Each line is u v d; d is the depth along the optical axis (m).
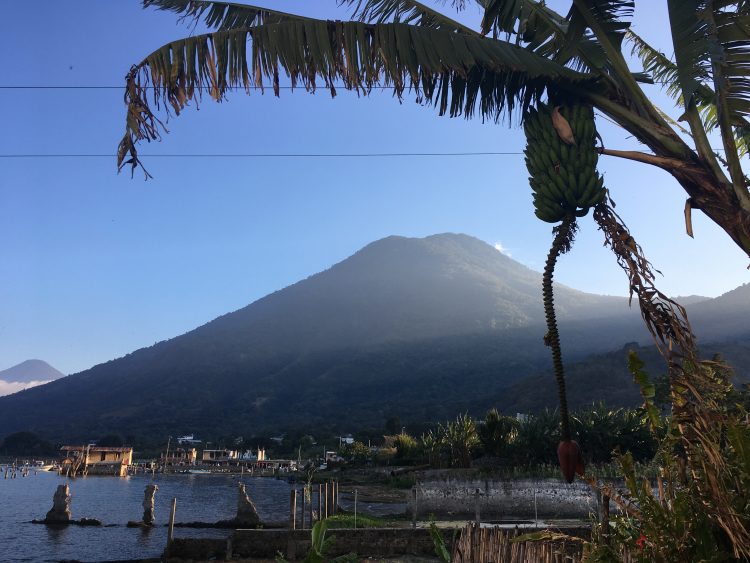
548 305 3.45
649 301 3.27
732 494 3.18
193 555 16.53
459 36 3.78
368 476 50.94
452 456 27.94
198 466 99.81
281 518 28.88
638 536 3.58
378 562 13.79
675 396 3.24
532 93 3.93
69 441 197.50
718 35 3.67
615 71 3.98
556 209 3.57
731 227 3.54
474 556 4.70
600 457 23.16
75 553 20.64
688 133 4.75
